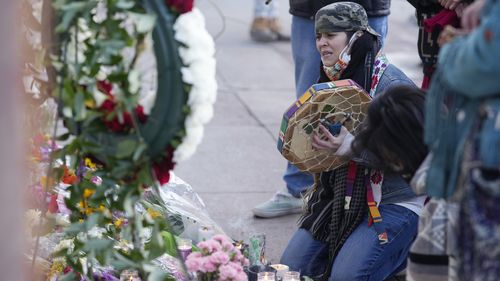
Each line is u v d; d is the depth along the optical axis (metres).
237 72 11.73
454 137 3.28
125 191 3.68
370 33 5.55
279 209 6.92
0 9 2.86
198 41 3.64
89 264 4.27
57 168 4.21
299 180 6.93
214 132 9.10
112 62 3.52
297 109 5.17
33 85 4.08
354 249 5.40
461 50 3.10
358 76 5.54
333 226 5.55
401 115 3.76
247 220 6.88
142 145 3.49
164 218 4.79
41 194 4.32
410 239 5.44
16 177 2.93
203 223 5.64
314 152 5.31
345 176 5.47
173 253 5.04
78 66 3.57
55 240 4.70
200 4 14.75
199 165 8.09
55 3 3.56
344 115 5.17
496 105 3.10
